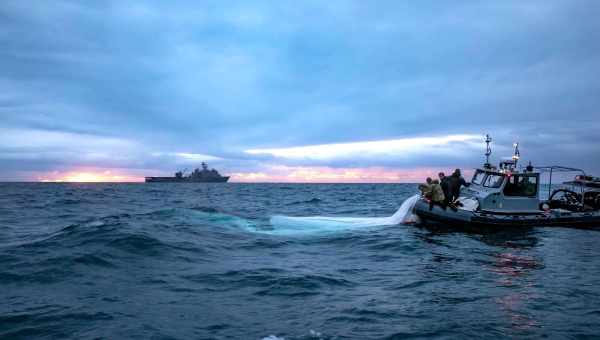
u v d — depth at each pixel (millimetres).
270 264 10953
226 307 7266
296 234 16469
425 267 10852
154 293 7996
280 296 8008
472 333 6164
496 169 18891
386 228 18109
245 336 5973
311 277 9453
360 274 10016
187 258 11242
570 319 6801
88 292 7910
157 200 43188
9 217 23234
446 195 17891
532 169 18438
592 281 9391
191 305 7328
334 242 14844
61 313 6695
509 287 8844
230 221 19406
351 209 30812
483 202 17828
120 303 7312
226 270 10055
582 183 19750
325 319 6719
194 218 19812
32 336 5793
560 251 13203
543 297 8062
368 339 5914
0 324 6195
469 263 11391
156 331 6055
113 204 35688
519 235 16281
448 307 7402
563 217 18094
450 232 17156
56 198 43938
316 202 40094
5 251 10961
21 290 7930
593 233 16781
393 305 7512
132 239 12414
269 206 33906
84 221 20297
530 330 6301
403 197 51281
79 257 10250
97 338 5746
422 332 6184
